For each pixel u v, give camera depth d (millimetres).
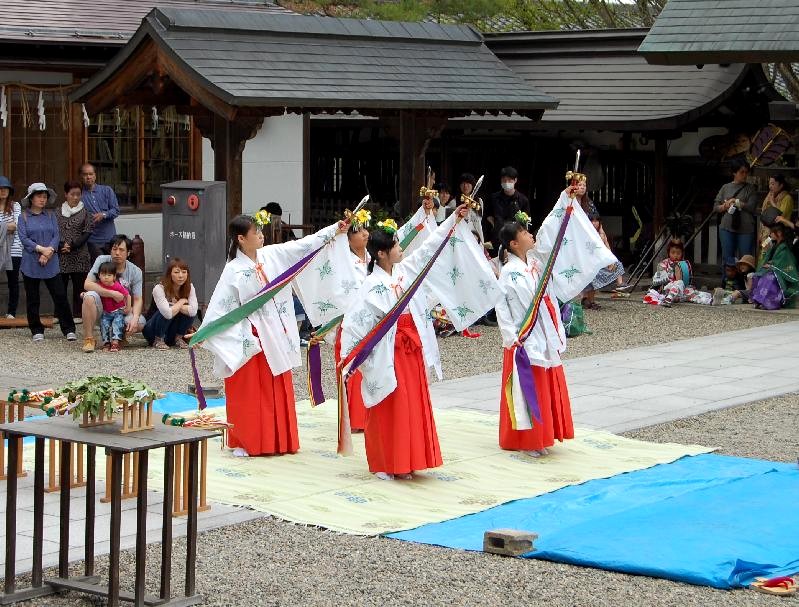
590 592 5809
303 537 6715
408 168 15398
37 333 13305
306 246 8477
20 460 7859
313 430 9312
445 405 10258
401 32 15766
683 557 6176
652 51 16453
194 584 5605
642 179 19172
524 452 8562
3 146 15336
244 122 13422
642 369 11953
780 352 12977
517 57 20172
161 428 5711
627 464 8336
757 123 17906
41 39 14734
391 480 7863
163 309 12641
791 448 8883
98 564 6145
